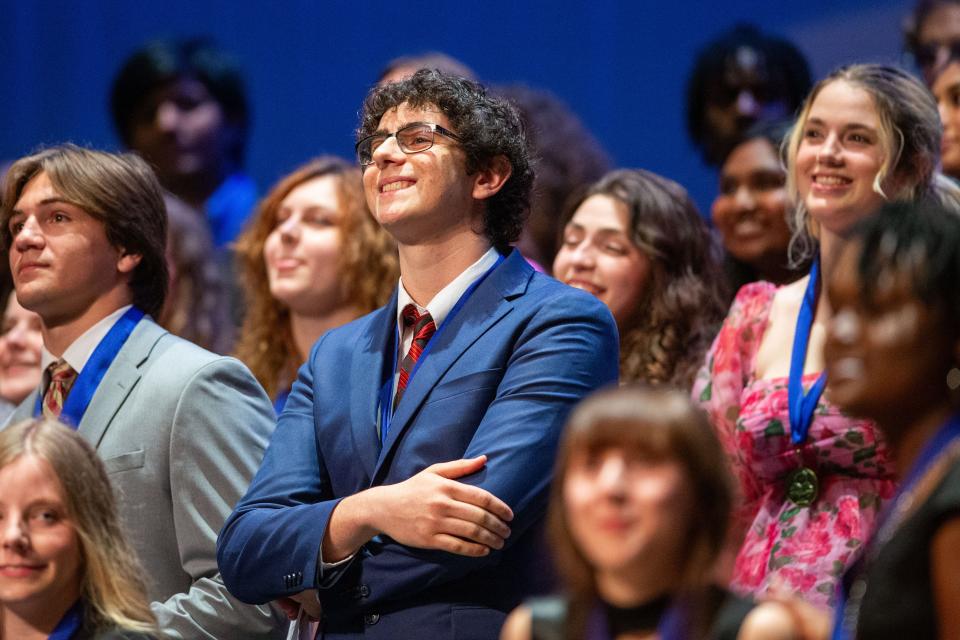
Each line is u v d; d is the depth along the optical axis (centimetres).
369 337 903
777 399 960
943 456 536
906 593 523
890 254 558
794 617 522
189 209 1473
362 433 851
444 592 807
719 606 522
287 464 874
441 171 865
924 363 550
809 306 989
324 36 2297
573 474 527
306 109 2306
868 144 988
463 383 831
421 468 820
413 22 2244
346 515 801
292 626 884
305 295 1279
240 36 2327
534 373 818
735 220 1267
